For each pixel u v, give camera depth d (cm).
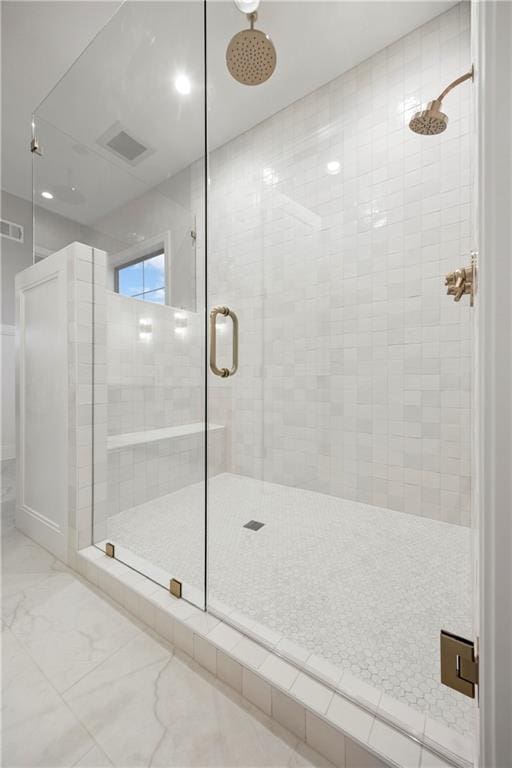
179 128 164
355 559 140
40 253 202
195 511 142
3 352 295
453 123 170
